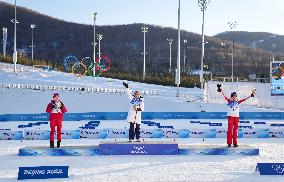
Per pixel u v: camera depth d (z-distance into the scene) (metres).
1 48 159.50
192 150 12.27
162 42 169.75
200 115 27.52
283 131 17.14
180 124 22.45
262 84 33.78
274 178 8.92
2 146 14.13
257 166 9.54
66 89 41.69
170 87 56.00
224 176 9.10
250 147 12.70
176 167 10.22
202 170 9.83
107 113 26.75
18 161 11.12
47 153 12.16
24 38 174.00
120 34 176.75
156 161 11.12
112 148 12.27
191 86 61.16
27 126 19.84
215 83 34.50
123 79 65.19
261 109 32.50
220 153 12.28
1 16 190.12
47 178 8.91
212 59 138.75
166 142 12.71
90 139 16.08
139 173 9.46
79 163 10.81
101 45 163.62
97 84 49.88
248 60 141.62
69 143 14.69
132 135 12.94
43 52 161.00
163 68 114.12
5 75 52.06
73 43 169.25
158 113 27.12
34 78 51.59
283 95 34.16
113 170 9.84
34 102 37.44
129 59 142.38
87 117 26.53
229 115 12.79
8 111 34.31
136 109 12.86
